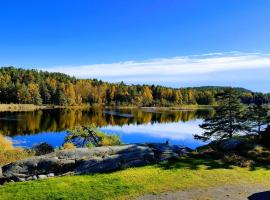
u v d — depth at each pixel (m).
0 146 31.03
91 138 35.38
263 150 26.05
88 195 15.20
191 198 15.23
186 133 59.38
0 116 80.94
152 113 114.19
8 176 18.89
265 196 16.06
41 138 48.38
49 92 142.12
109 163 20.52
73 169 20.33
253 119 36.81
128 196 15.19
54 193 15.44
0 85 133.38
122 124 73.12
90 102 160.75
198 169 19.98
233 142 27.34
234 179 18.55
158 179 17.69
